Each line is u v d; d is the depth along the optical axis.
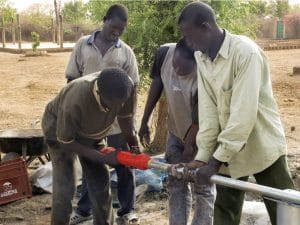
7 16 31.52
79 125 3.75
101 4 6.99
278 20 35.41
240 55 3.09
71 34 36.97
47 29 38.19
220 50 3.15
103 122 3.81
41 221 5.25
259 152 3.34
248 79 3.06
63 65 20.23
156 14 6.72
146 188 5.63
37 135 6.12
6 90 14.40
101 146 4.13
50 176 5.95
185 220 4.12
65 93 3.73
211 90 3.37
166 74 4.09
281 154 3.38
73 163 4.12
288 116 10.56
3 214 5.38
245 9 6.96
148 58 6.93
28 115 11.07
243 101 3.06
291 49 26.97
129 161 3.45
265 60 3.29
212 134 3.39
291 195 2.57
